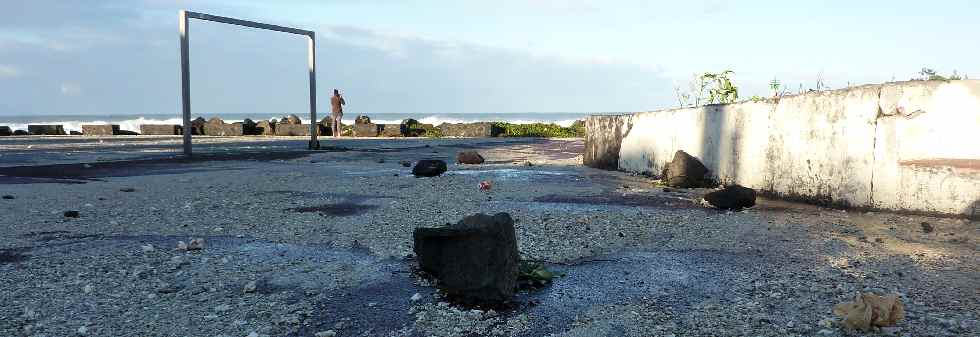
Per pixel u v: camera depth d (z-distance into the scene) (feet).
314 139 52.49
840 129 20.15
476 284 10.05
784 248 13.93
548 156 45.09
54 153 45.57
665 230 16.02
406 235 15.29
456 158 42.06
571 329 9.06
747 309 9.80
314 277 11.62
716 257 13.20
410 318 9.48
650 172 30.78
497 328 9.07
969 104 17.29
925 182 18.04
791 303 10.05
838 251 13.60
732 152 25.03
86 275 11.47
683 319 9.43
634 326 9.15
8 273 11.53
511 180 27.71
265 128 89.56
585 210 19.13
